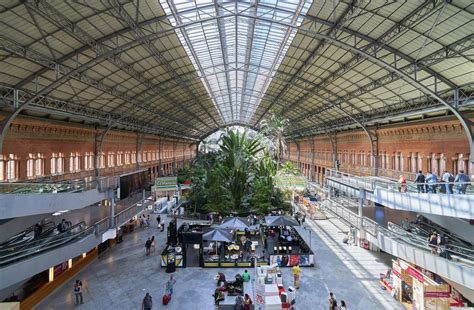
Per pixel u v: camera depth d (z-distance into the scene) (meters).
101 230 19.27
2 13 12.61
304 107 43.78
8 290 14.21
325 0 15.96
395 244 16.53
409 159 25.03
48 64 17.33
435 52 16.44
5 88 17.30
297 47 24.09
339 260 22.39
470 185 13.17
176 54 25.78
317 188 48.47
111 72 23.34
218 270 20.89
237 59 32.38
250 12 20.72
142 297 16.83
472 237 14.93
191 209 36.47
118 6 15.34
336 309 14.49
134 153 43.34
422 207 14.96
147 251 23.91
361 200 22.22
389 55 19.14
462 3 12.23
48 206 14.71
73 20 15.31
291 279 19.12
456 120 18.95
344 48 20.50
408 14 14.58
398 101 25.44
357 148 36.72
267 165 39.06
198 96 43.88
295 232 27.44
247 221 25.06
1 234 14.56
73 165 26.77
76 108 26.06
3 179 18.36
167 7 17.55
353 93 28.28
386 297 16.72
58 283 18.22
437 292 13.71
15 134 19.45
